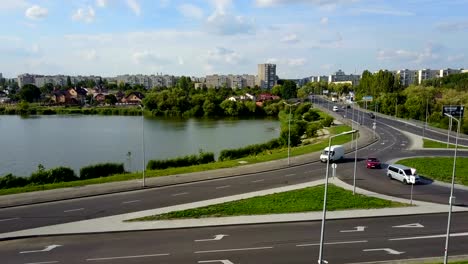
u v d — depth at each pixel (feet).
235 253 79.87
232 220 99.55
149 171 160.04
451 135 278.05
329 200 116.88
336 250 81.76
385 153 206.49
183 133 347.56
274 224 97.81
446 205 113.50
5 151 257.55
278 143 247.70
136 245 83.87
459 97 413.18
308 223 98.73
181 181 142.41
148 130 369.50
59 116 540.52
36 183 143.02
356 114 439.63
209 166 171.12
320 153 204.23
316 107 534.78
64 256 77.97
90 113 584.81
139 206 111.45
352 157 195.42
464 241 87.40
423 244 85.51
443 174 154.30
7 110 588.50
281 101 578.66
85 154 247.50
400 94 451.94
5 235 88.43
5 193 123.54
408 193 126.62
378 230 93.86
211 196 122.11
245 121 470.80
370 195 123.24
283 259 77.10
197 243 85.20
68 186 133.08
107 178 145.07
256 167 169.48
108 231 91.76
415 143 241.76
